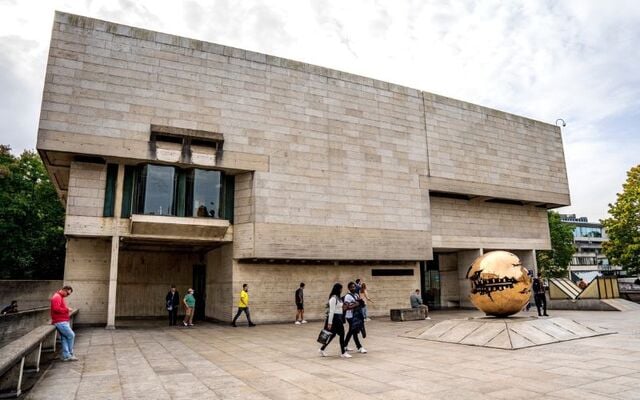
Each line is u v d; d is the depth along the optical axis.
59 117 18.73
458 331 13.73
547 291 28.55
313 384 8.17
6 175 34.44
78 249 21.58
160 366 10.32
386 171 26.05
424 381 8.16
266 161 22.47
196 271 27.89
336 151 24.55
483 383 7.85
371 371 9.23
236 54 22.72
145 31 20.91
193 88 21.42
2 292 26.95
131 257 26.64
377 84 26.83
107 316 20.23
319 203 23.48
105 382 8.63
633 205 42.72
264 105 22.94
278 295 22.69
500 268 13.95
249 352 12.41
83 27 19.81
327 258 23.12
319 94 24.66
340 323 11.24
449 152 28.91
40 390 8.02
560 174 34.34
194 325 21.53
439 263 34.16
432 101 28.94
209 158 21.22
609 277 26.23
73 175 19.77
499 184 30.73
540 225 34.47
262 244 21.53
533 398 6.79
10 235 34.22
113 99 19.77
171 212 20.67
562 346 11.69
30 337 9.31
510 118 32.50
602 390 7.11
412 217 26.50
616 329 15.20
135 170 21.06
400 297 26.30
